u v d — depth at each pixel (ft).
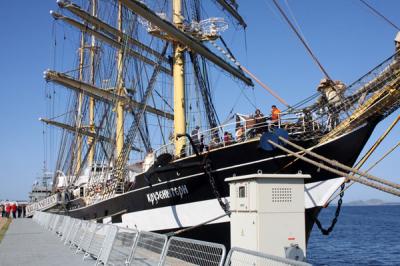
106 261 38.78
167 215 61.98
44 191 200.95
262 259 22.53
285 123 52.21
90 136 147.64
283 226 33.22
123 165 82.38
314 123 51.08
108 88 127.34
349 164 48.88
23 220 154.40
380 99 44.65
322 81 51.13
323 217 435.53
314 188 50.01
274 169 50.60
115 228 39.19
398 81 43.37
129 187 76.59
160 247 29.25
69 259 48.11
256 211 32.91
